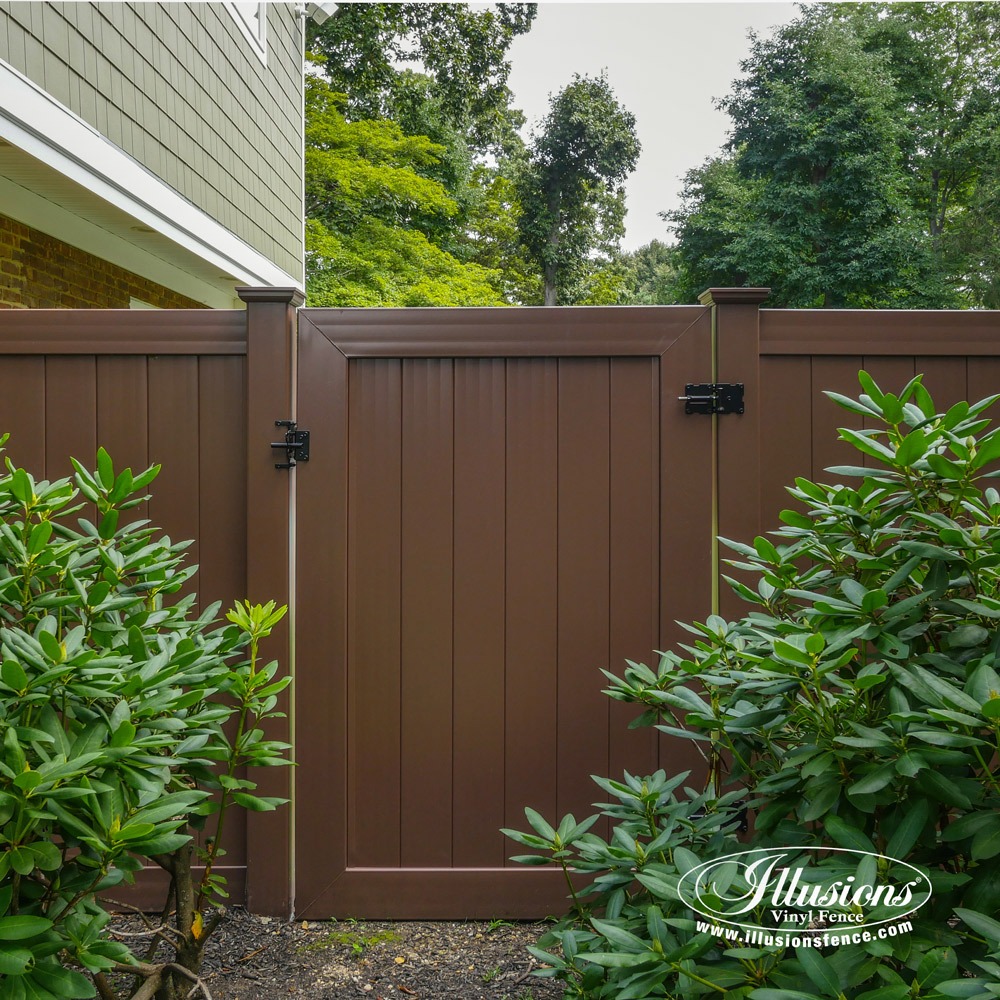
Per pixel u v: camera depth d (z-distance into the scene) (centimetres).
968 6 2361
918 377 156
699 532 259
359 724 258
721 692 188
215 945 241
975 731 132
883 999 118
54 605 162
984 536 143
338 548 257
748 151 2242
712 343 259
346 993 219
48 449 258
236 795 186
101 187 418
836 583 163
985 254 2067
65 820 135
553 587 260
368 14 2003
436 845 258
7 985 127
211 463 260
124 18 464
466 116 2430
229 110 675
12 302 457
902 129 2134
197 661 162
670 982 149
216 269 632
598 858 179
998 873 132
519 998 216
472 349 258
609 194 2855
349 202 1546
